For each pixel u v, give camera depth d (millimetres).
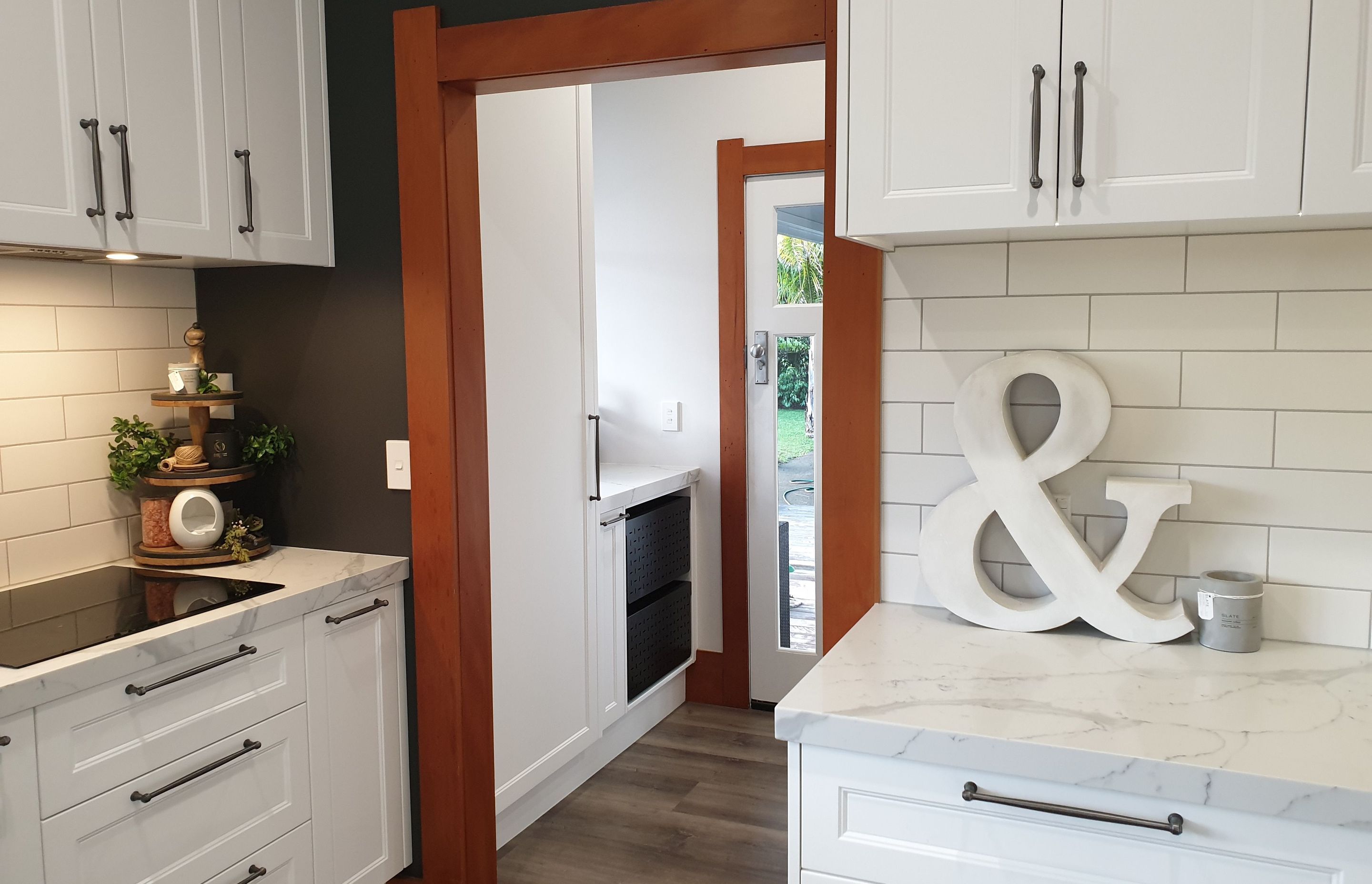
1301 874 1338
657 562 3703
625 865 2807
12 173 1795
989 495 1920
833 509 2082
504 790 2789
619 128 3986
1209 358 1853
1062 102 1591
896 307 2031
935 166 1675
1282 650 1810
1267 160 1493
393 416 2463
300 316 2539
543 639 2965
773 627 3938
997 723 1493
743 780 3348
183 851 1938
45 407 2283
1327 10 1444
